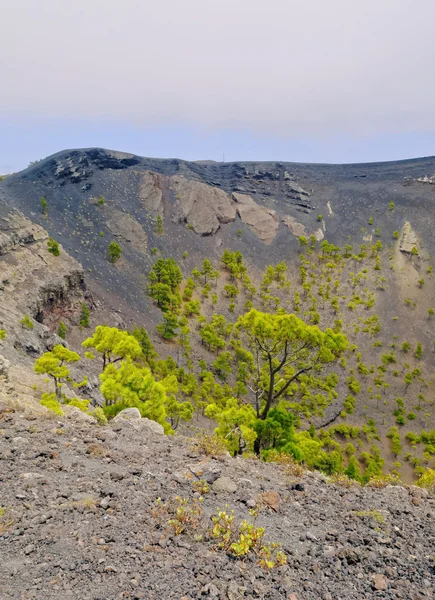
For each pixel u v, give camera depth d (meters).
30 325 50.69
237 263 143.00
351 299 134.00
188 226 155.00
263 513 7.01
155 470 8.08
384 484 9.76
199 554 5.21
